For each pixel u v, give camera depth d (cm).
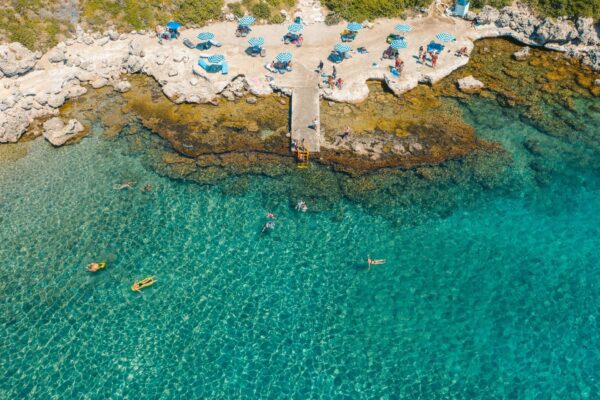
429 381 2964
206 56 5056
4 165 4259
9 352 3094
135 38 5331
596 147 4331
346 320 3253
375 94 4819
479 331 3191
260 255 3603
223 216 3841
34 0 5147
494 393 2914
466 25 5584
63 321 3247
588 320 3241
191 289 3409
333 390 2920
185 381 2962
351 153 4231
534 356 3077
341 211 3853
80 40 5238
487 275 3494
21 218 3853
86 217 3853
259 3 5584
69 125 4444
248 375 2986
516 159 4234
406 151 4259
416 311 3297
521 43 5428
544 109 4678
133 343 3136
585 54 5166
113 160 4269
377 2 5659
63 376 2988
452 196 3950
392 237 3709
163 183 4072
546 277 3481
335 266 3541
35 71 4941
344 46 4953
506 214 3856
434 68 5003
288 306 3322
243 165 4169
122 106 4750
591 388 2931
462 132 4438
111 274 3494
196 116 4619
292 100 4641
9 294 3391
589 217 3841
